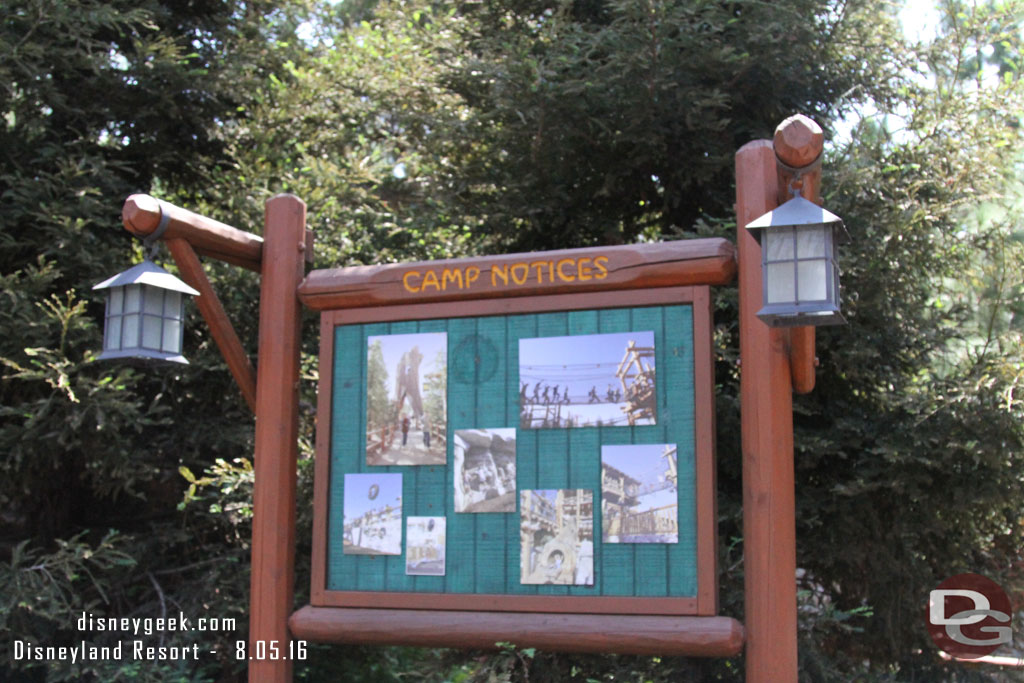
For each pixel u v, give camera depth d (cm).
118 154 742
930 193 605
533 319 405
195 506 665
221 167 809
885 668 595
